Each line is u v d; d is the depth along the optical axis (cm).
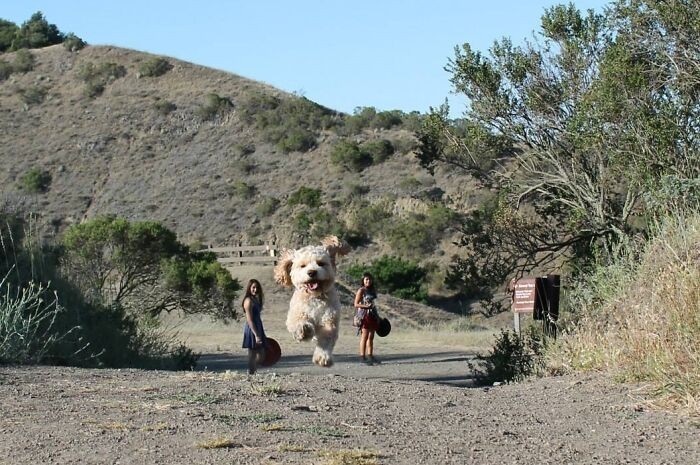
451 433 832
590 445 798
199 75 9269
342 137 8075
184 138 8275
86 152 8169
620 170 1792
